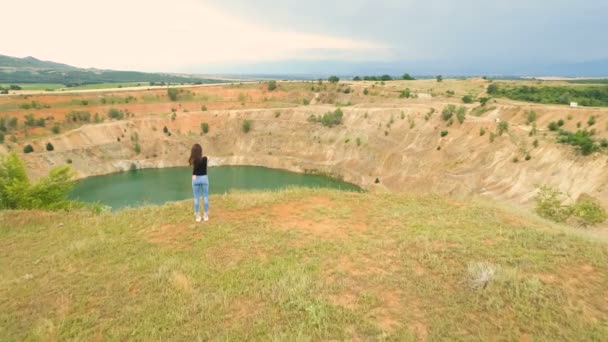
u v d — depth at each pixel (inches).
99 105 4104.3
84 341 247.1
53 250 399.2
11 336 255.9
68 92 4510.3
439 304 263.6
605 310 252.1
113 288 307.3
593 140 1966.0
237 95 4854.8
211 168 3464.6
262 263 338.0
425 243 356.5
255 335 242.8
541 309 252.7
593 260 310.5
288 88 4965.6
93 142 3444.9
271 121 3878.0
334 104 4343.0
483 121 2637.8
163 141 3693.4
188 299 287.0
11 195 751.1
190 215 476.7
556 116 2578.7
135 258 359.9
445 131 2736.2
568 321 241.0
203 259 350.9
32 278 331.6
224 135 3836.1
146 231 430.3
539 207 845.8
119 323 263.7
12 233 459.8
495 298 263.4
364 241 373.7
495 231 390.9
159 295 294.7
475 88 4653.1
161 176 3193.9
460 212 468.8
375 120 3346.5
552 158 1964.8
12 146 3038.9
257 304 276.5
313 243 373.4
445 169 2409.0
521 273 293.6
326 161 3270.2
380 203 512.1
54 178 833.5
